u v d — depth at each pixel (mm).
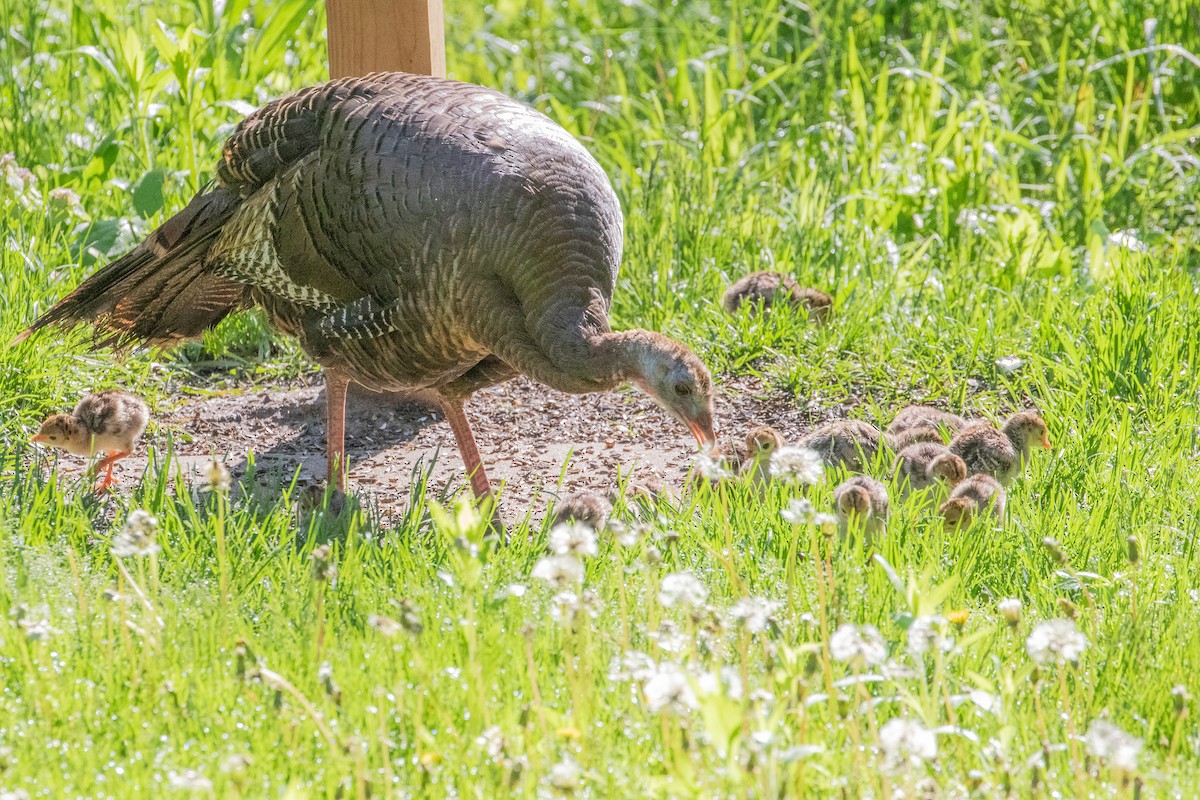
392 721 7180
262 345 14586
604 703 7473
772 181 18078
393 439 13109
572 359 10391
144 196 15297
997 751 6672
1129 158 18562
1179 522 10336
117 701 7305
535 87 21984
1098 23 20266
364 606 8633
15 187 15031
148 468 10734
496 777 6543
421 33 13656
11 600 8297
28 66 19062
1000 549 9836
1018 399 13391
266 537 9773
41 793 6402
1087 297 14648
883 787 6363
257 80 17609
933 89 19219
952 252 16406
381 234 10555
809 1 22359
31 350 12625
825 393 13719
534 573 6992
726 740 5559
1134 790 6188
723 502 10422
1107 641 8344
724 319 14570
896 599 8812
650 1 23703
